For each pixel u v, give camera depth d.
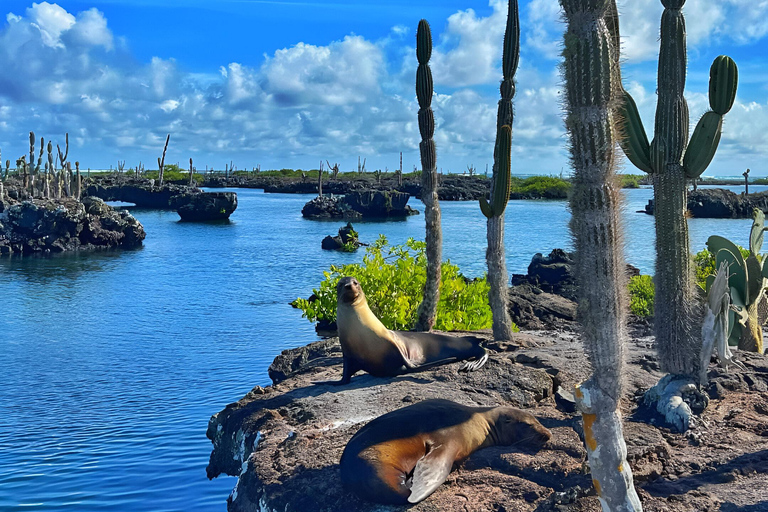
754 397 7.20
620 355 4.23
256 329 17.39
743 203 72.12
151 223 63.25
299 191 133.12
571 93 4.06
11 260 36.44
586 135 4.04
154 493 7.30
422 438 5.41
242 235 50.97
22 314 19.98
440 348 8.70
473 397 7.29
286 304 21.56
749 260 9.66
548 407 7.21
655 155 7.16
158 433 9.38
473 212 78.06
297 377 8.68
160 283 26.86
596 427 4.33
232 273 29.88
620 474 4.32
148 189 87.38
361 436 5.35
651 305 13.93
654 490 5.14
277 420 6.90
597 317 4.20
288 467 5.72
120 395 11.49
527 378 7.79
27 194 64.75
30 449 8.79
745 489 5.05
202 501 7.11
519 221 61.88
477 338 9.02
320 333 16.77
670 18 6.88
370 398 7.33
